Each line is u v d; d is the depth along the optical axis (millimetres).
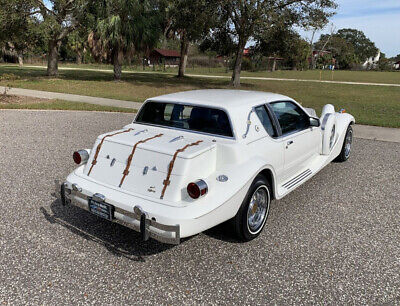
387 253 3559
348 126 6570
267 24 20234
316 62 84312
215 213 3109
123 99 15398
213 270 3236
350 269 3277
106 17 22656
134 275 3135
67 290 2906
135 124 4266
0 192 4859
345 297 2891
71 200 3609
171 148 3307
